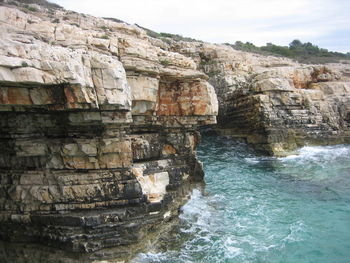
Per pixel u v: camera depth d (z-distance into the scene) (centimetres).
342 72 4056
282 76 2947
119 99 1000
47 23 1152
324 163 2427
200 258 1060
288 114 2812
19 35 929
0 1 1348
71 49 977
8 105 917
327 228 1308
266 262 1054
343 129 3156
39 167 1034
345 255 1104
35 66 836
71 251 944
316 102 3042
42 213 1000
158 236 1133
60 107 934
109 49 1245
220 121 3538
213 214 1417
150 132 1482
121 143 1080
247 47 5900
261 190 1812
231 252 1106
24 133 1010
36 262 955
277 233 1259
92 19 1639
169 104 1543
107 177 1054
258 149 2830
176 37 4603
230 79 3484
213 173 2202
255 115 2816
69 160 1038
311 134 2936
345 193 1748
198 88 1577
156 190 1222
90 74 973
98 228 973
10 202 1019
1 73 775
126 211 1043
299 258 1085
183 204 1424
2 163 1052
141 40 1571
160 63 1477
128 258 981
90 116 997
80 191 1012
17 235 1011
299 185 1909
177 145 1548
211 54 4009
